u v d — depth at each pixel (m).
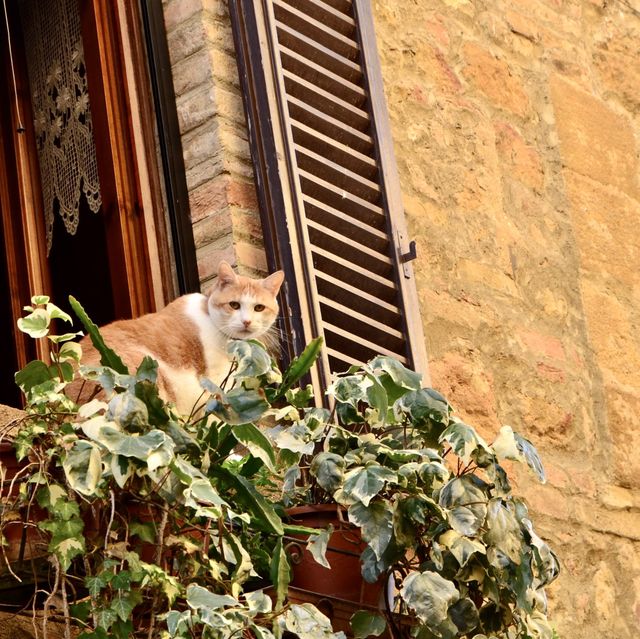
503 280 7.67
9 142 7.46
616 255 8.47
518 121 8.23
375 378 5.07
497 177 7.92
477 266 7.55
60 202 7.25
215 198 6.43
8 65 7.59
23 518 4.30
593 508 7.54
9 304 7.95
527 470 7.26
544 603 5.19
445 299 7.27
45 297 4.64
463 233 7.55
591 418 7.81
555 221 8.18
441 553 4.95
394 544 4.89
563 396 7.69
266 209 6.35
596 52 9.02
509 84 8.27
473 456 5.12
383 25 7.63
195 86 6.60
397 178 6.90
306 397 5.41
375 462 4.93
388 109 7.43
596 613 7.23
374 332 6.48
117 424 4.25
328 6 7.02
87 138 7.14
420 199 7.39
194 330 6.30
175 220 6.52
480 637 4.90
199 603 4.14
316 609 4.44
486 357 7.36
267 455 4.66
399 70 7.61
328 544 5.00
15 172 7.38
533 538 5.04
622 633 7.30
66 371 4.62
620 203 8.66
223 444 4.73
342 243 6.49
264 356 4.68
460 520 4.87
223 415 4.55
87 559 4.30
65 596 4.12
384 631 5.02
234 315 6.25
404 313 6.61
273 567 4.54
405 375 5.15
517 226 7.92
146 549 4.43
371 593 5.04
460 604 4.93
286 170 6.36
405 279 6.69
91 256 8.27
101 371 4.39
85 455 4.11
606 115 8.85
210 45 6.61
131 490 4.29
